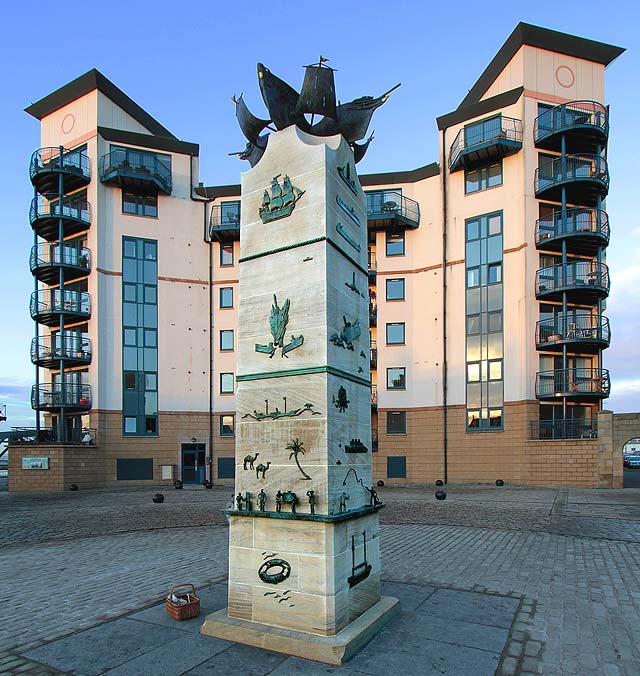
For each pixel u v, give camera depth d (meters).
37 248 31.83
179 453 32.47
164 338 32.97
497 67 31.23
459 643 5.50
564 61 29.98
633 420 24.52
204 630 5.69
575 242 28.47
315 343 5.60
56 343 32.22
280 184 6.15
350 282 6.28
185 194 34.53
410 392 32.06
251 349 6.06
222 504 19.89
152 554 10.38
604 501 19.20
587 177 27.64
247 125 6.60
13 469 27.84
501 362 29.08
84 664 5.07
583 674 4.88
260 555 5.61
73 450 28.50
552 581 8.07
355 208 6.60
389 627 5.93
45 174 31.17
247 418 5.92
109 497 23.69
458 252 31.19
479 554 10.11
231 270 34.72
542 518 15.09
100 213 31.77
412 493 24.17
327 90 6.20
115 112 33.28
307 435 5.49
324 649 5.01
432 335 31.83
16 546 11.66
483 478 29.00
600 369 27.77
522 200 28.91
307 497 5.39
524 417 27.69
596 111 29.16
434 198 32.59
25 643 5.66
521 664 5.04
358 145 6.99
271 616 5.47
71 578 8.54
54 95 32.78
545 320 28.31
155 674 4.81
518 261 28.89
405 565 9.16
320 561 5.25
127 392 31.62
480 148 29.12
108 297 31.73
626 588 7.70
